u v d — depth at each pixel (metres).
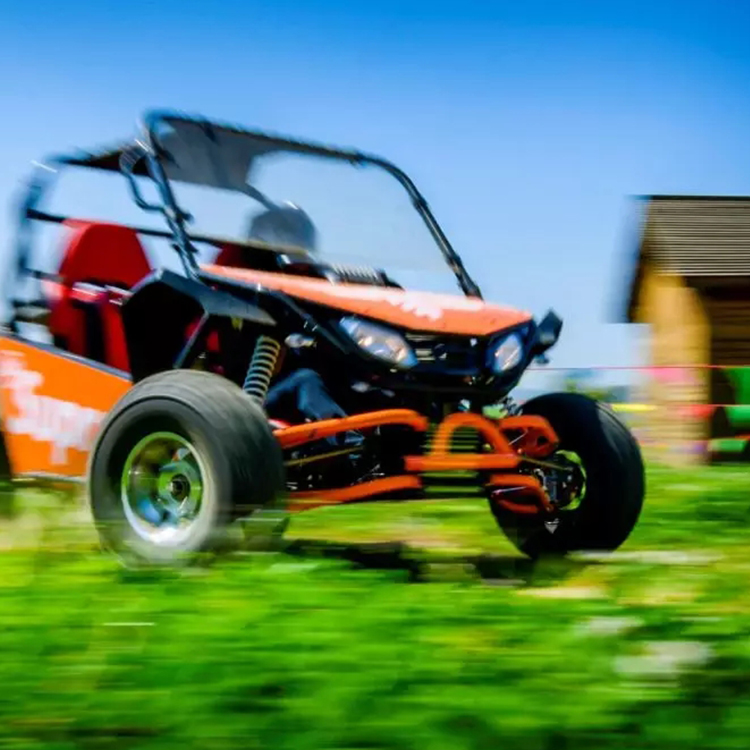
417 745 1.98
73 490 4.77
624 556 4.28
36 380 4.75
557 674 2.31
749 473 8.34
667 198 17.81
